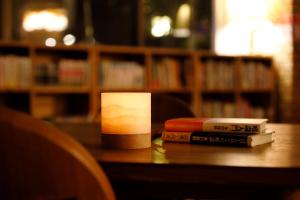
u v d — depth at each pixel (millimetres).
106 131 1022
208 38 4629
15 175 604
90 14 4215
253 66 4246
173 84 3977
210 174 788
